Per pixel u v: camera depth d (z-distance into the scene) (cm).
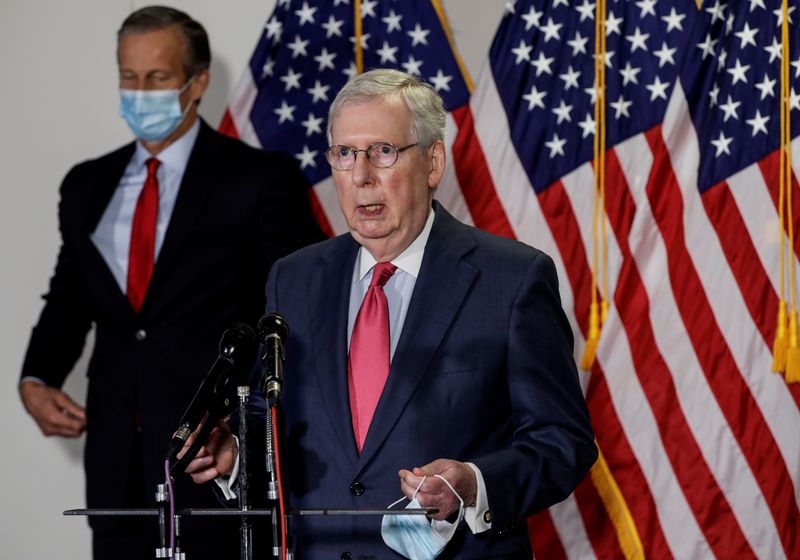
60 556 678
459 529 355
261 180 570
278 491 309
